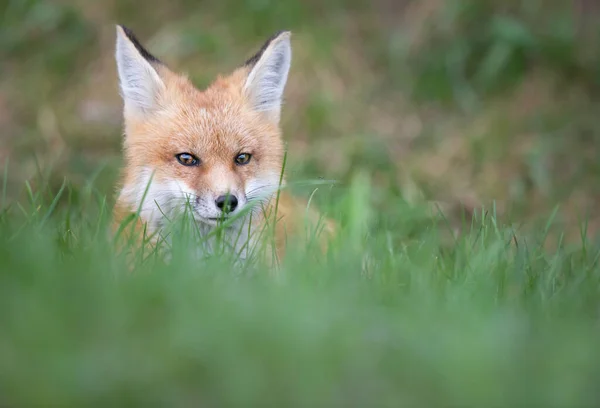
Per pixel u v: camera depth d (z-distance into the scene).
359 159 16.23
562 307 7.48
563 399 4.89
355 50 18.39
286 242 9.35
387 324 6.00
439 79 17.89
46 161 16.09
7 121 17.50
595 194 15.98
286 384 4.92
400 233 12.91
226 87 10.79
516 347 5.66
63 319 5.61
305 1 18.70
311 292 6.96
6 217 9.16
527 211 15.71
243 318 5.74
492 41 17.88
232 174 9.86
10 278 6.39
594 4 18.28
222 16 18.62
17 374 4.81
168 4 18.91
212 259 8.09
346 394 4.89
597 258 9.87
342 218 11.75
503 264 8.86
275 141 10.69
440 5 18.36
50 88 17.97
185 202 9.75
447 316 6.51
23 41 18.53
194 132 9.97
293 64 17.89
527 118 17.27
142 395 4.74
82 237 8.80
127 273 7.32
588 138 16.89
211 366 5.05
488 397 4.86
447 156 16.86
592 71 17.55
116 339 5.42
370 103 17.73
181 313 5.83
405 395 4.90
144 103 10.41
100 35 18.59
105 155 16.47
